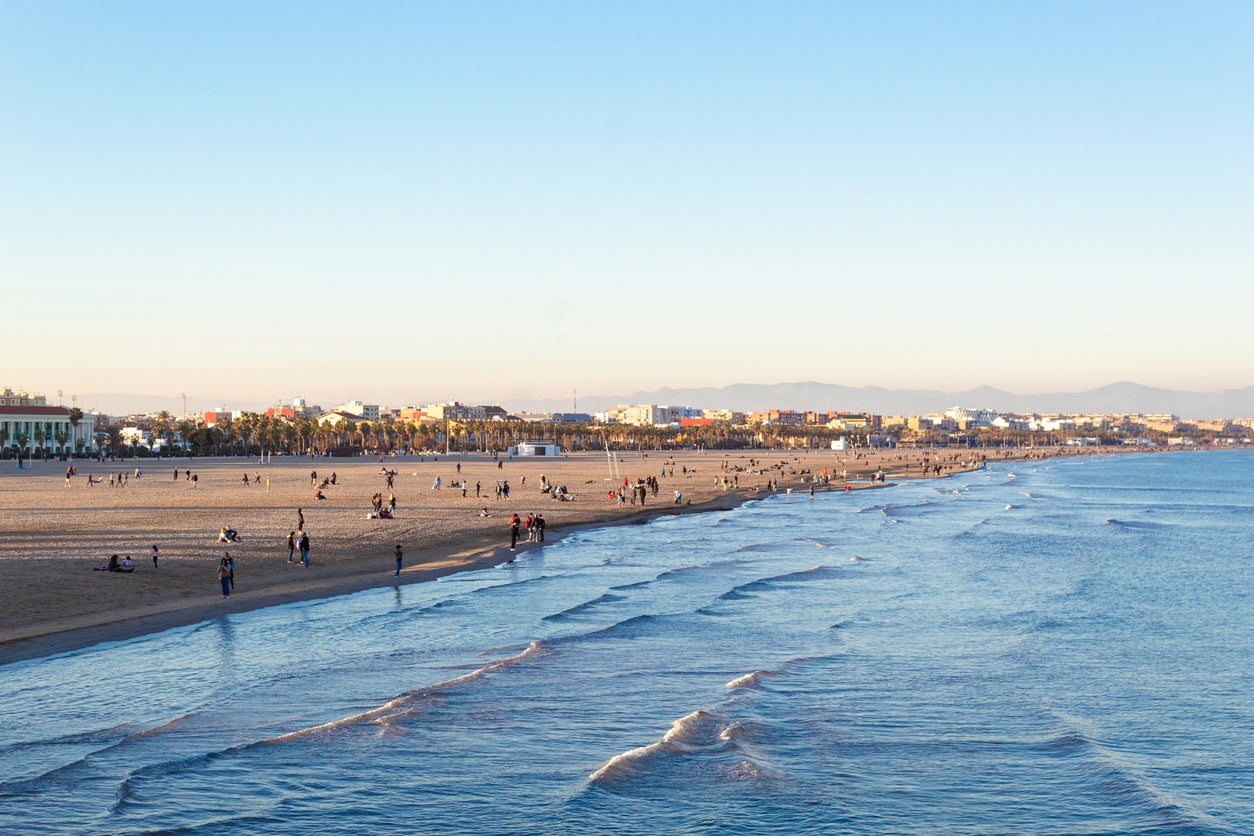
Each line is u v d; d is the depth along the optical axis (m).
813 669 31.81
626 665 31.89
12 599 38.03
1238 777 22.47
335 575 48.50
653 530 76.38
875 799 20.84
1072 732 25.42
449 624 37.94
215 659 31.33
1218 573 56.22
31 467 168.12
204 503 86.94
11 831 18.03
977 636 37.47
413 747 23.48
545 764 22.56
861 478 175.38
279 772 21.61
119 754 22.36
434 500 94.94
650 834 18.98
